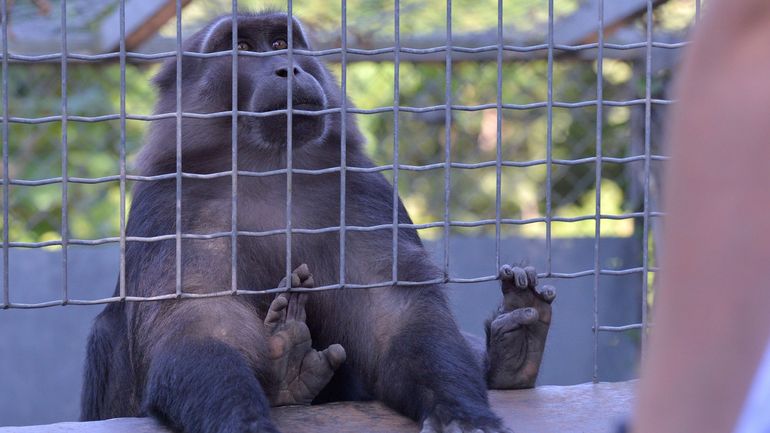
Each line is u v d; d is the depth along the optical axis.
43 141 11.85
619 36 9.55
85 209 12.06
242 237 5.43
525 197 12.62
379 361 5.17
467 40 9.45
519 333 5.30
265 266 5.53
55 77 11.82
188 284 5.07
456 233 12.34
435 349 4.77
